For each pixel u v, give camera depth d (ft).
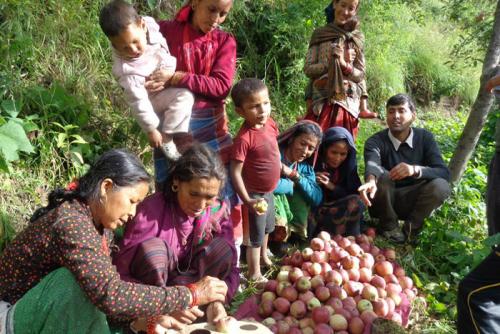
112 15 6.01
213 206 6.34
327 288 6.94
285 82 13.03
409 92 17.43
